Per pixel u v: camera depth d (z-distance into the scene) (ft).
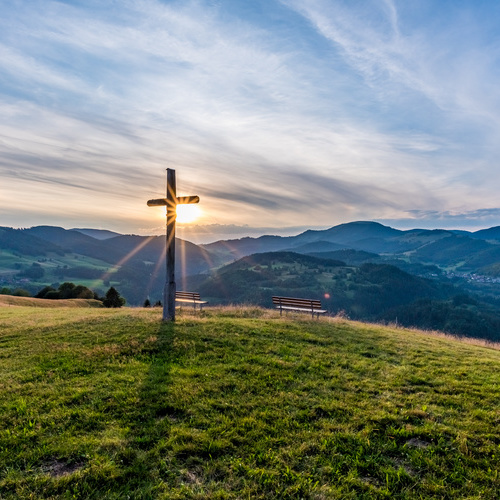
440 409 17.03
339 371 22.65
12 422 14.88
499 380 21.67
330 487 11.38
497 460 12.91
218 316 45.16
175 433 14.25
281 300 48.80
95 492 10.88
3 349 27.32
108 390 18.19
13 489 10.93
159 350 25.82
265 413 16.07
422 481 11.80
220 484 11.44
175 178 37.96
